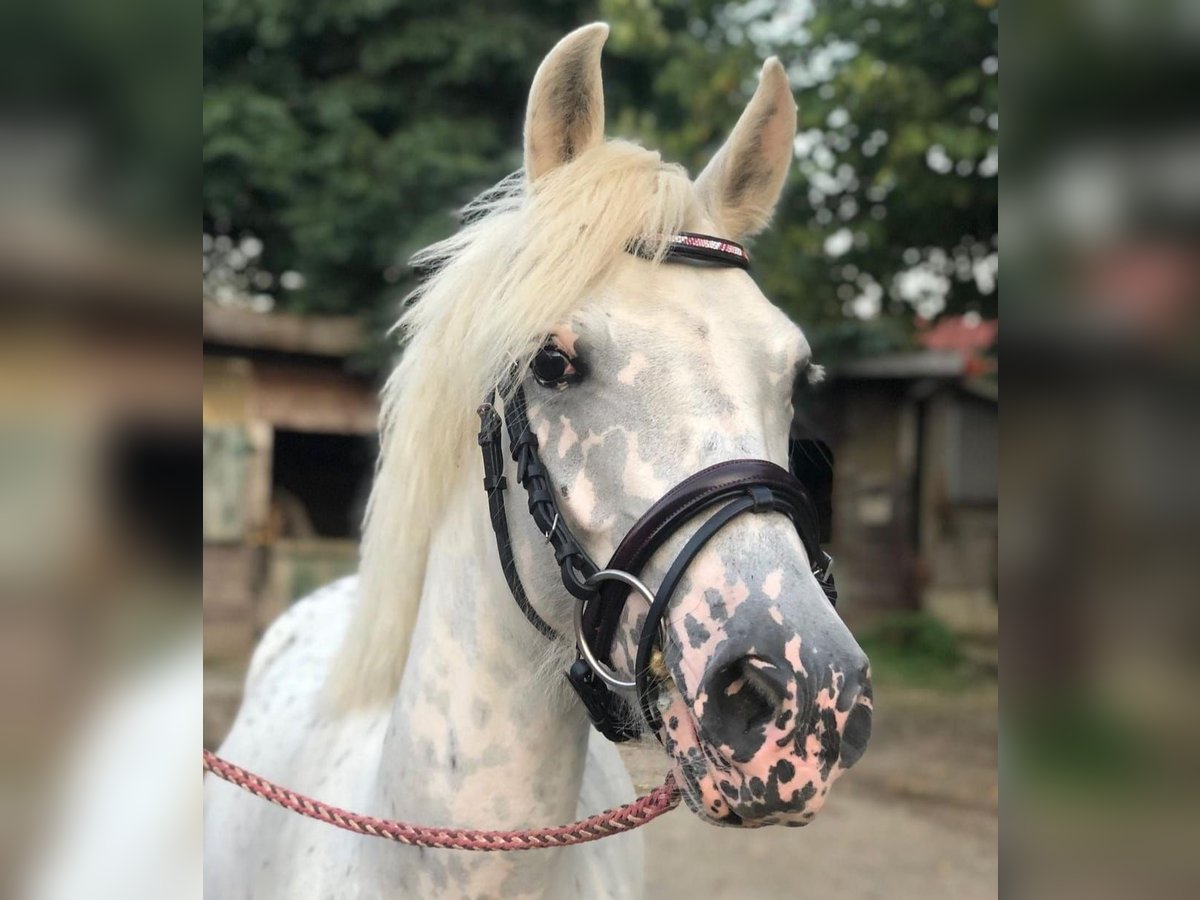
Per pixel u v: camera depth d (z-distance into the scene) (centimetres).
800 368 103
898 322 582
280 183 679
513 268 100
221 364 666
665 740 90
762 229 122
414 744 106
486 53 710
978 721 552
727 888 322
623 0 516
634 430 93
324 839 122
